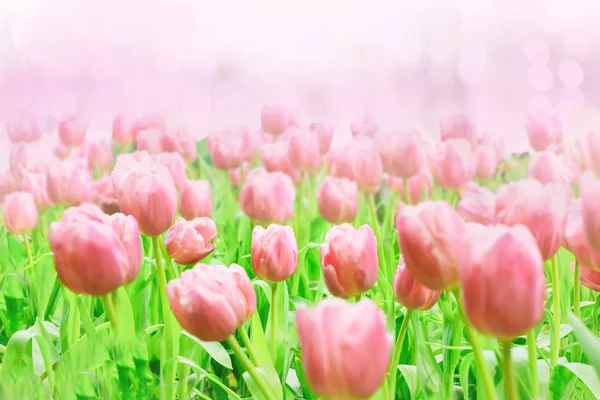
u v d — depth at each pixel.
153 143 2.80
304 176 2.52
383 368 1.42
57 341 1.84
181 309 1.55
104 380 1.65
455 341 1.67
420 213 1.47
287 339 1.76
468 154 2.33
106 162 2.88
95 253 1.58
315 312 1.42
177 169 2.14
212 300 1.55
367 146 2.15
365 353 1.41
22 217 1.93
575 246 1.62
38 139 3.02
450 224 1.47
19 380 1.63
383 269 1.93
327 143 3.05
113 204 1.97
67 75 8.61
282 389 1.68
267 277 1.70
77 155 3.02
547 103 8.05
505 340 1.43
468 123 2.96
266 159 2.47
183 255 1.73
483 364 1.47
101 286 1.60
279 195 1.96
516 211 1.54
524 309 1.41
